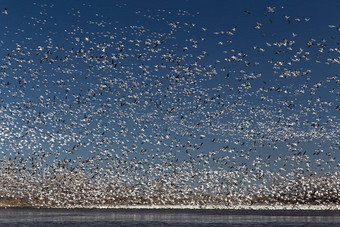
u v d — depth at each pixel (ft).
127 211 180.24
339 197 183.11
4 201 209.77
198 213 168.14
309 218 142.51
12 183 192.34
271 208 188.03
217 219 138.10
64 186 193.67
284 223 124.06
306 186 179.63
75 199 198.59
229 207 189.88
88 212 172.86
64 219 137.59
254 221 130.72
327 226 116.06
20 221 130.41
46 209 191.52
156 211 178.50
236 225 119.24
